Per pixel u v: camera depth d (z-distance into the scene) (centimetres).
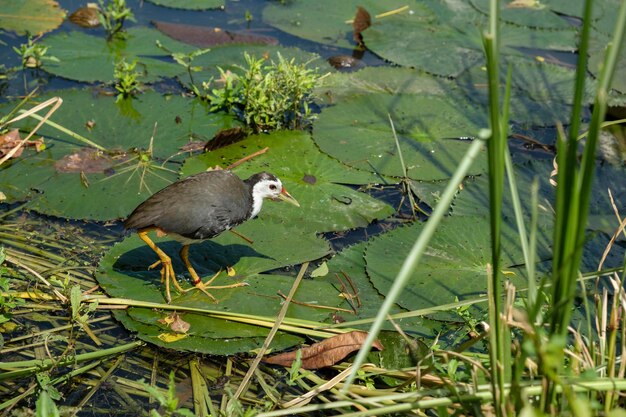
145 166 1201
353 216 1138
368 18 1672
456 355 694
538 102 1470
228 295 966
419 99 1432
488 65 501
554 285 562
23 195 1120
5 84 1398
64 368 855
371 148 1288
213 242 1062
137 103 1364
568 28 1730
